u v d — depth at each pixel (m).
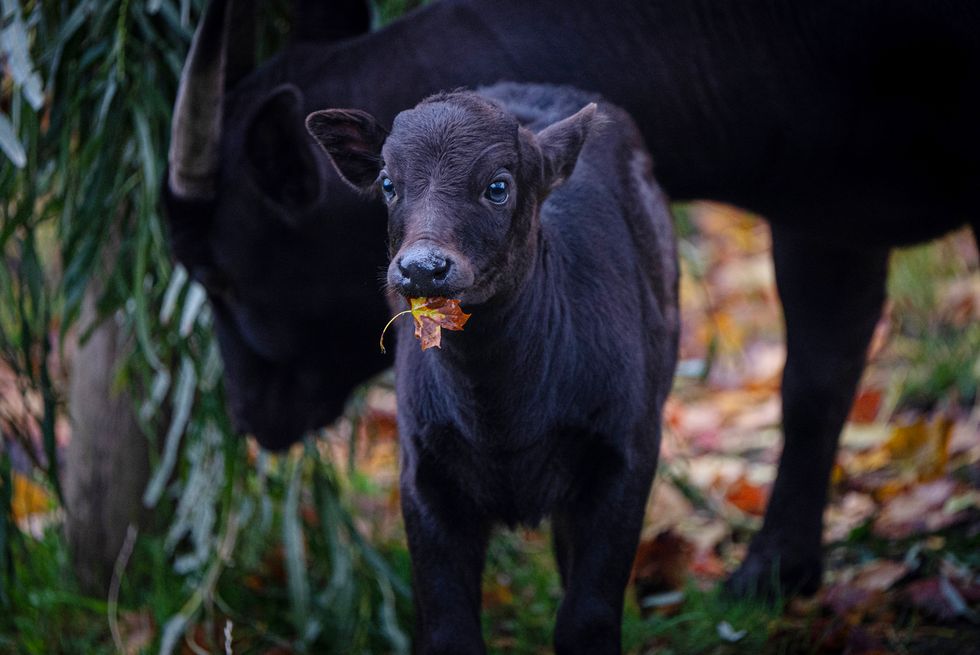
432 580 5.39
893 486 8.22
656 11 6.56
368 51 6.56
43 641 6.96
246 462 7.38
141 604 7.42
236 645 6.94
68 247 7.02
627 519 5.37
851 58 6.41
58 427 9.39
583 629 5.25
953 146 6.38
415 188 4.67
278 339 6.71
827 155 6.65
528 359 5.15
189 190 6.34
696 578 7.57
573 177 5.70
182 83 6.17
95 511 7.54
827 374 7.27
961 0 6.12
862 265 7.20
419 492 5.40
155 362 6.71
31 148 6.85
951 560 7.07
